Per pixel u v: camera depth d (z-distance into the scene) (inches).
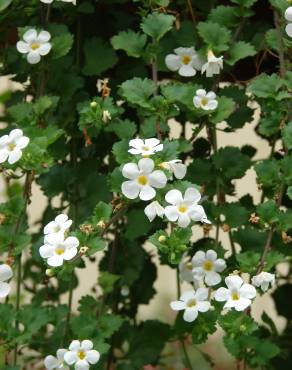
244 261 21.9
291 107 22.4
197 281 24.3
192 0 24.6
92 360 21.7
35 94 24.9
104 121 22.8
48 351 23.9
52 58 23.7
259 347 22.3
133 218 24.5
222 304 22.0
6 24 24.6
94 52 24.7
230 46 23.6
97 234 21.7
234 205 23.6
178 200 20.9
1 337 22.5
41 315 22.8
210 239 24.6
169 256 21.1
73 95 24.8
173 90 22.6
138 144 21.0
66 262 21.3
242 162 23.9
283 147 22.9
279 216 21.9
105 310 24.7
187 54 23.5
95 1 24.9
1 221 22.5
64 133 24.3
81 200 24.9
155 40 23.1
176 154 21.6
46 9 23.9
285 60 23.1
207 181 23.9
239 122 24.2
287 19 22.0
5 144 21.8
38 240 24.7
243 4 23.4
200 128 23.1
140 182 20.8
